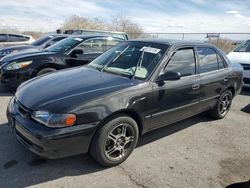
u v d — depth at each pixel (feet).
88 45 22.81
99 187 9.32
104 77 11.76
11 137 12.62
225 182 9.98
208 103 15.01
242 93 24.63
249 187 9.64
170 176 10.20
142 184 9.61
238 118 17.29
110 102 9.91
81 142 9.45
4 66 19.65
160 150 12.25
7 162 10.52
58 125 9.02
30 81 12.43
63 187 9.21
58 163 10.61
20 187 9.09
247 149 12.87
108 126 9.91
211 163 11.34
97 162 10.62
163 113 12.03
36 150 9.27
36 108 9.50
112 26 101.35
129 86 10.75
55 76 12.44
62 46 22.85
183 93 12.78
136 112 10.78
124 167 10.65
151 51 12.67
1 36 46.34
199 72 14.02
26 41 48.26
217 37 61.82
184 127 15.20
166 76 11.66
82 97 9.74
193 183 9.82
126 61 12.82
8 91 21.20
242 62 24.49
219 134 14.49
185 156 11.82
